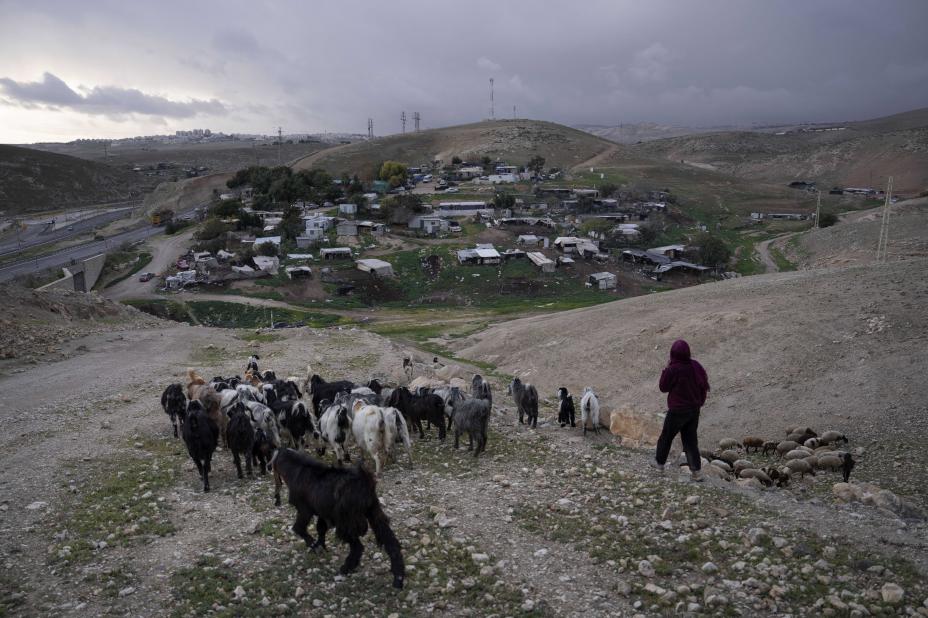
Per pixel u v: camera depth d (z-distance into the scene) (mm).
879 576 8539
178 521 10617
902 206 125938
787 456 19375
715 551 9344
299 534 9289
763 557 9094
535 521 10609
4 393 21469
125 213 193500
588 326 44969
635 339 38656
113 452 15078
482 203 150250
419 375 27641
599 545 9555
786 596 7977
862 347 29000
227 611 7668
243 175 194875
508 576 8672
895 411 23156
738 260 116750
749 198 180875
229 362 28812
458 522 10531
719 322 36688
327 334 38094
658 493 12000
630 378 34625
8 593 8133
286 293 99188
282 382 17797
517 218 139875
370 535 9930
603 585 8398
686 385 12703
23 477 13023
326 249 115250
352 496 8242
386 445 13070
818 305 35500
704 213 162250
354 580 8508
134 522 10492
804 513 11141
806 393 26719
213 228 128250
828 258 94875
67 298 38000
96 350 29859
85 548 9461
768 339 32906
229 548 9477
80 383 23188
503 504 11430
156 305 91688
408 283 105250
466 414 15070
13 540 9844
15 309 33188
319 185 170000
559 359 39688
